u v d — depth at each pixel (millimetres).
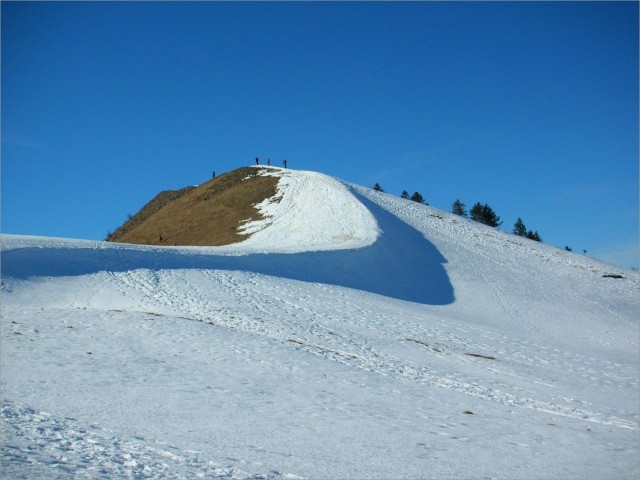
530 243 65500
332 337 23812
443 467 10484
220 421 12234
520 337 30125
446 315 33844
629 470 11430
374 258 44281
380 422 13367
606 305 43219
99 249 35344
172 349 19375
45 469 8227
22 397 12734
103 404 12758
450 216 70812
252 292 31844
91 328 21672
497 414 15500
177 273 33812
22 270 30297
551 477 10562
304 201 62094
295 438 11500
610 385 21531
